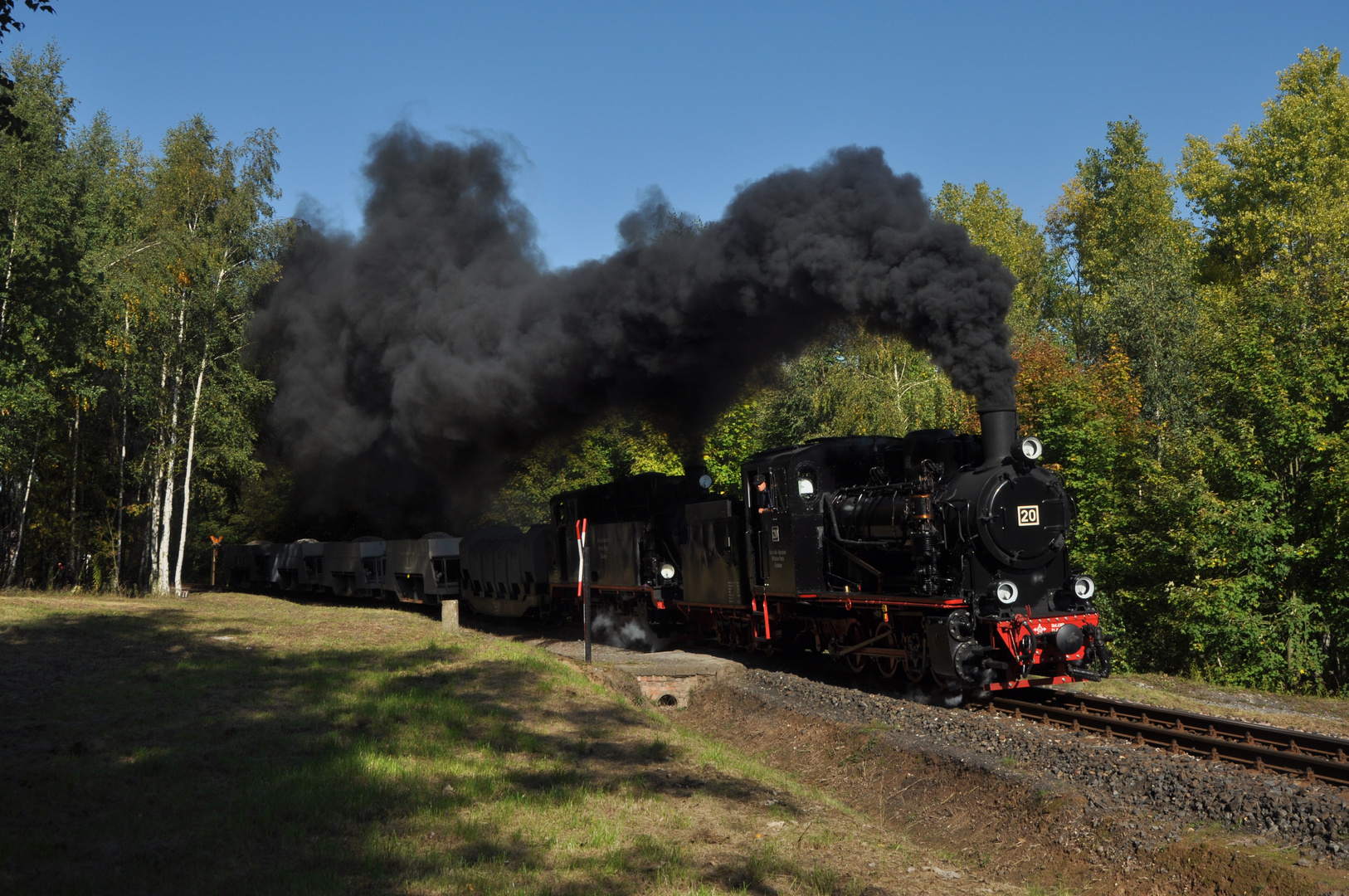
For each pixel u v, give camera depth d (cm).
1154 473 2058
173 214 2806
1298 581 1884
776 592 1483
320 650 1551
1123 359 2525
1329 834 660
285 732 952
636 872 593
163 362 2878
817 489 1455
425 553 2675
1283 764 848
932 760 943
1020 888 672
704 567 1736
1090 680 1370
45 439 2992
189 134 2873
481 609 2614
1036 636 1173
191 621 1948
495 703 1138
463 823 674
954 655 1155
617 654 1698
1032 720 1118
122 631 1688
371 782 770
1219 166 3597
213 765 819
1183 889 649
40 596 2519
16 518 3300
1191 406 2630
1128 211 3953
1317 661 1744
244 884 542
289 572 3562
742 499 1638
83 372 2728
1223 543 1853
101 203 2758
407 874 566
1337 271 2050
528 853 620
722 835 691
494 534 2573
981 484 1186
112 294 2559
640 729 1064
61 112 2638
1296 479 1916
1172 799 764
